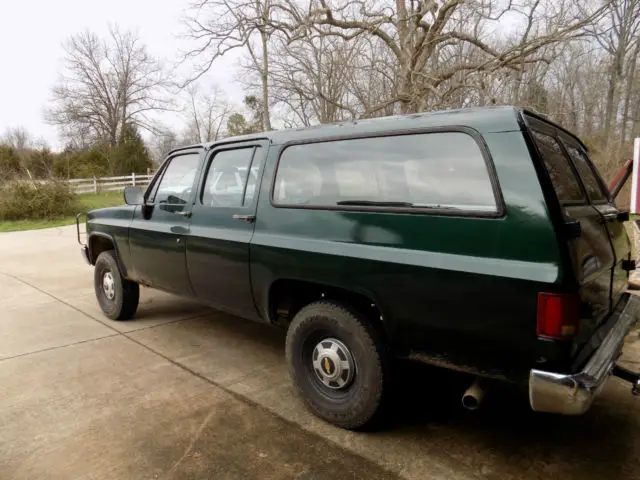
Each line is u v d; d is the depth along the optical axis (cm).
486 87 840
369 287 263
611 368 220
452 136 245
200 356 413
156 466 251
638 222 464
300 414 307
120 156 3831
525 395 337
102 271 530
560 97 1545
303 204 307
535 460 256
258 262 326
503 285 215
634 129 1792
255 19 1188
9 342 452
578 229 211
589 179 316
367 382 268
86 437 280
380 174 271
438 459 257
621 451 264
